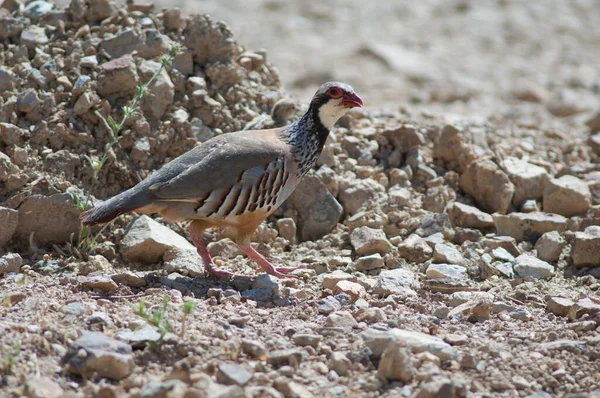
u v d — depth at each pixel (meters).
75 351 7.50
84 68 12.58
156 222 11.27
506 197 12.76
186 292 9.87
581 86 26.42
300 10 35.31
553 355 8.41
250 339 8.27
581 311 9.54
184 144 12.38
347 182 12.66
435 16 35.38
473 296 10.06
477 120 16.11
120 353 7.61
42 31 13.23
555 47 31.75
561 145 15.98
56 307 8.75
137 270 10.68
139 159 11.91
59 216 10.88
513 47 31.45
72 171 11.41
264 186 10.05
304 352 8.09
